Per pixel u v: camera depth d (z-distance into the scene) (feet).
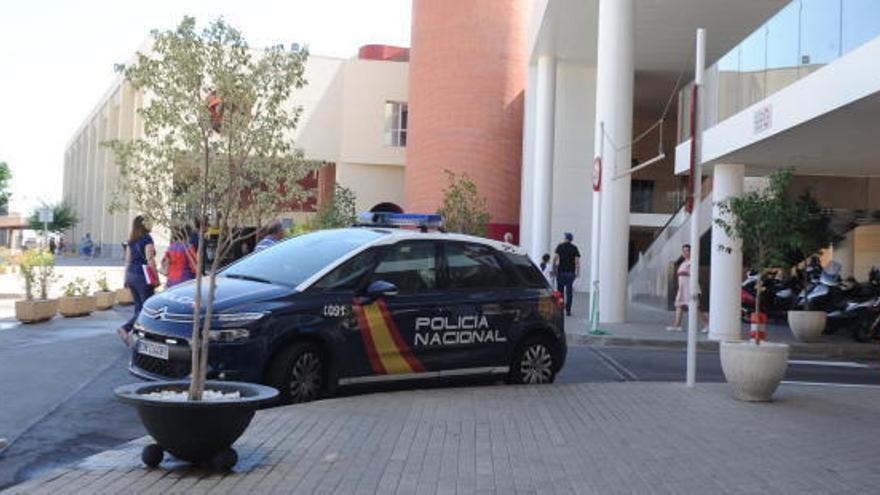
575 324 67.87
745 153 57.36
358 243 31.94
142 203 23.18
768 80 52.70
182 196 23.09
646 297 96.89
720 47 94.58
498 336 34.22
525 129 123.03
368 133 169.58
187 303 28.71
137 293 42.60
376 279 31.42
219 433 20.62
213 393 22.56
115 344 44.47
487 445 24.86
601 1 71.97
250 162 23.00
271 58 22.79
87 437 25.44
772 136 50.21
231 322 27.89
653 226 137.18
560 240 121.08
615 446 25.40
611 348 55.72
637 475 22.16
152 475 20.65
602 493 20.40
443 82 133.49
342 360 30.14
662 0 77.97
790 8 49.26
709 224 81.61
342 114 169.27
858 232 103.71
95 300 63.26
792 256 59.62
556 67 114.32
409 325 31.73
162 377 28.45
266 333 28.32
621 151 70.49
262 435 24.94
